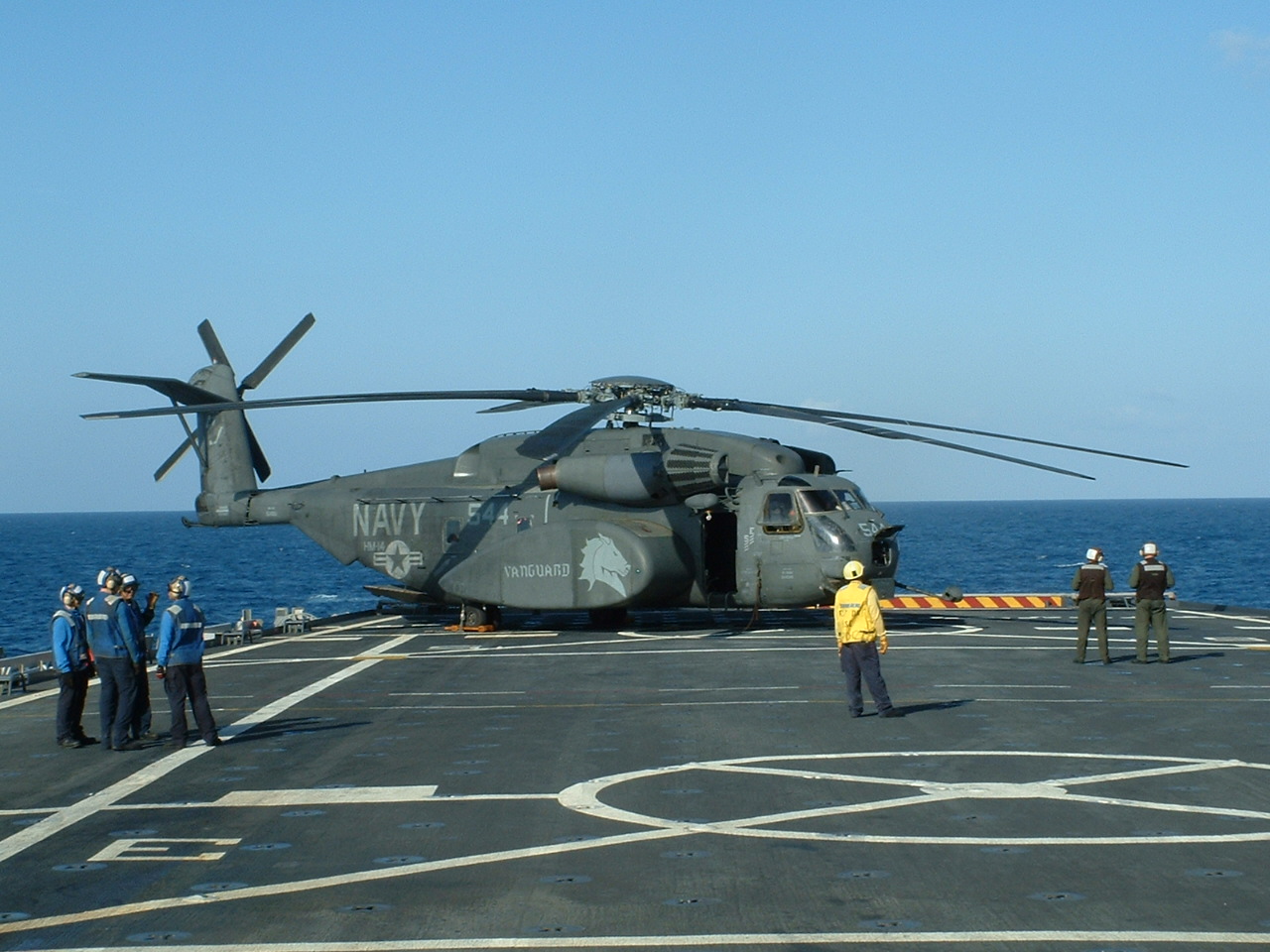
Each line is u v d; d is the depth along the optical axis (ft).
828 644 88.02
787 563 94.48
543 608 99.55
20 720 60.64
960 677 69.41
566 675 72.49
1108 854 33.45
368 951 26.58
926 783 42.42
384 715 59.06
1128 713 57.06
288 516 112.78
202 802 41.14
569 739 51.90
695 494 96.94
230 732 54.95
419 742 51.78
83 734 53.57
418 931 27.81
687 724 55.11
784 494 95.20
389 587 110.22
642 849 34.50
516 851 34.47
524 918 28.63
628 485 96.73
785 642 90.12
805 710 58.65
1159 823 36.68
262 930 28.02
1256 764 45.39
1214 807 38.63
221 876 32.50
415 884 31.50
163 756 49.83
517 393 91.25
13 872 33.06
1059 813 37.99
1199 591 229.04
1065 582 252.62
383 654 85.71
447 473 110.01
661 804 39.83
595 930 27.73
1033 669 72.79
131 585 52.75
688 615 116.37
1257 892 29.91
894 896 29.94
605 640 94.17
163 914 29.27
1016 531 624.59
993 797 40.19
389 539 108.37
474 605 104.22
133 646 51.72
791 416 89.71
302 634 106.42
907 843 34.76
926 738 51.16
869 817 37.81
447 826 37.40
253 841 35.99
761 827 36.73
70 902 30.30
